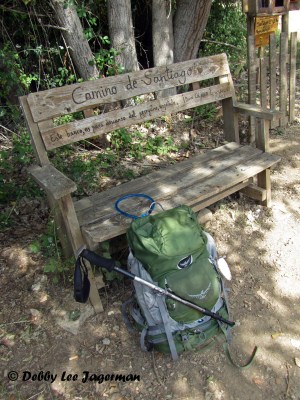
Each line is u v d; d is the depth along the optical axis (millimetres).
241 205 3420
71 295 2549
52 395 2088
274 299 2613
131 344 2336
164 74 3014
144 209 2484
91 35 4250
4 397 2080
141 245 2082
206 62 3238
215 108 4719
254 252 2984
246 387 2107
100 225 2338
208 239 2363
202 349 2277
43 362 2236
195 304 2105
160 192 2670
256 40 4320
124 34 4328
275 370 2191
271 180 3740
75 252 2357
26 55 4402
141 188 2766
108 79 2740
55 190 2135
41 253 2834
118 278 2580
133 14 5320
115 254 2816
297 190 3594
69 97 2586
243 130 4402
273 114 2943
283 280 2750
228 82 3377
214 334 2264
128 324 2404
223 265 2352
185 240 2098
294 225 3215
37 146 2508
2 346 2309
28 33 4434
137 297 2164
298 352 2283
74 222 2277
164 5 4551
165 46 4738
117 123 2834
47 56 4641
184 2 4723
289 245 3027
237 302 2590
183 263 2086
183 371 2186
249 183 3205
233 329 2410
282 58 4305
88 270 2338
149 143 4137
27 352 2283
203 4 4648
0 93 4086
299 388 2098
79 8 4180
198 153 4102
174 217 2207
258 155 3123
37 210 3336
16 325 2412
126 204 2564
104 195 2713
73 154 3992
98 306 2480
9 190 3395
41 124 2498
